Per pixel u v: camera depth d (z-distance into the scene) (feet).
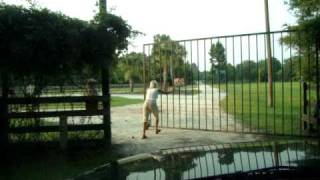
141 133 41.68
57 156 30.94
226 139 36.09
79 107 37.83
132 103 91.50
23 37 29.71
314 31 32.35
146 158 8.93
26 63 30.58
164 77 41.81
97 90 34.55
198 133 40.45
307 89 39.78
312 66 37.42
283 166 7.21
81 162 28.53
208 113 63.77
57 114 33.22
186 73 40.73
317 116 34.04
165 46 40.93
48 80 33.35
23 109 33.19
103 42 32.32
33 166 27.71
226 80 39.52
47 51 30.42
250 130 39.37
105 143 34.06
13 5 30.17
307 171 6.98
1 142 32.60
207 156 8.36
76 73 33.73
